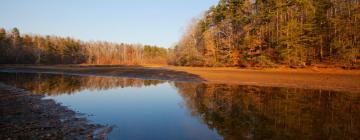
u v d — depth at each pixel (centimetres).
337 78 3097
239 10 5541
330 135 1012
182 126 1167
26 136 945
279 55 4744
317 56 4628
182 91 2427
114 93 2330
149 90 2561
